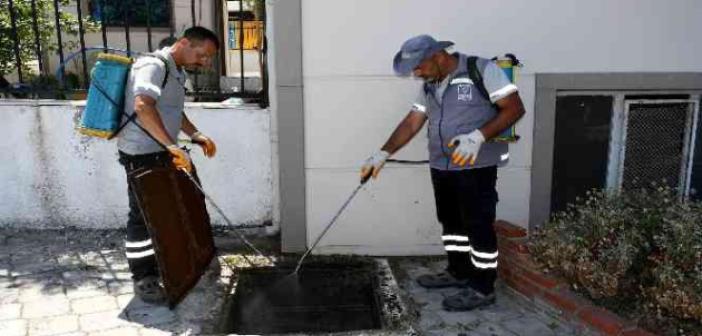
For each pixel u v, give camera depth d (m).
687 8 4.00
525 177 4.23
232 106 4.48
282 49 3.96
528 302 3.60
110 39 7.75
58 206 4.62
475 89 3.30
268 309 3.87
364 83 4.04
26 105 4.42
